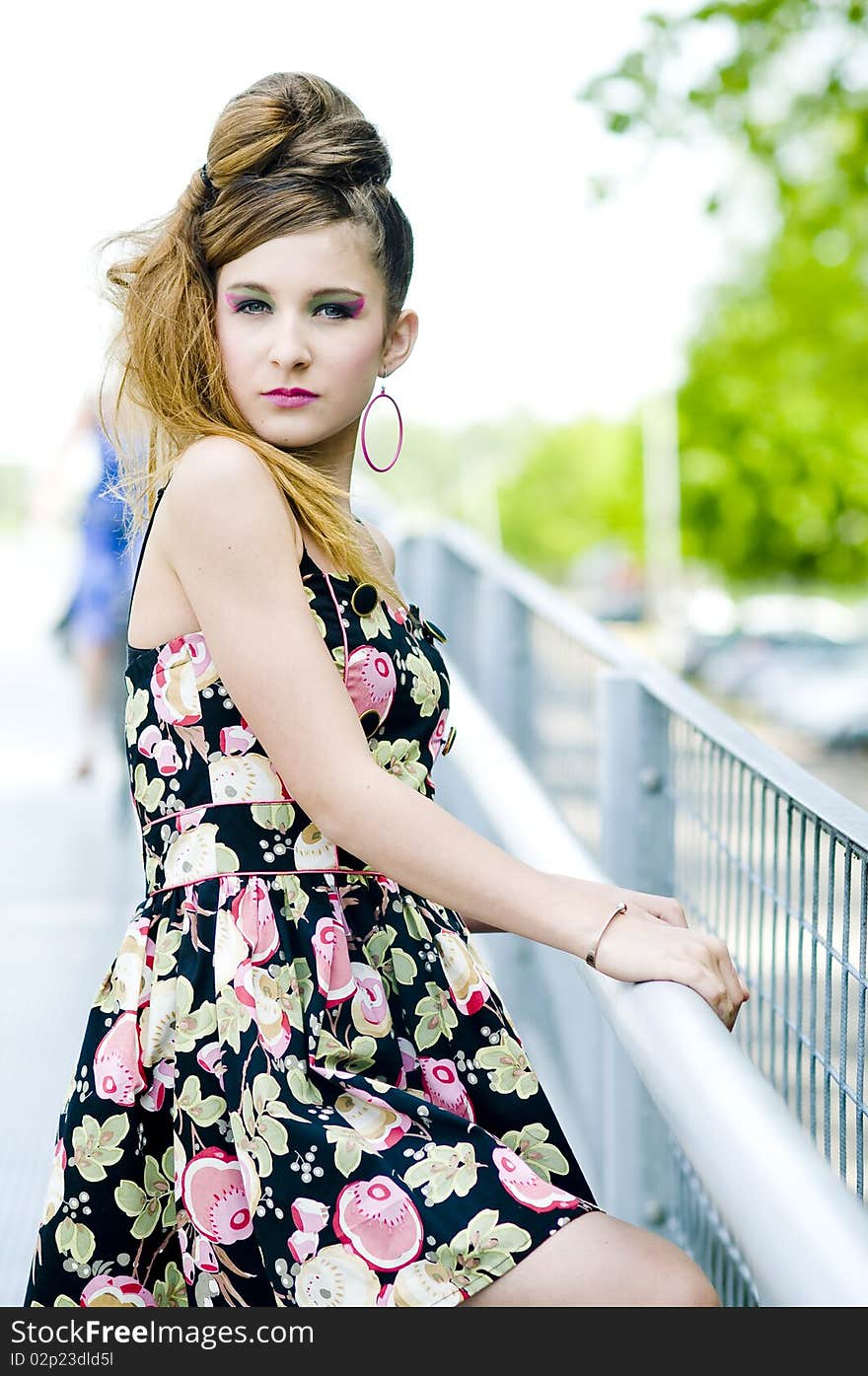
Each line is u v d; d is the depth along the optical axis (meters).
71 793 7.09
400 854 1.47
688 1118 1.21
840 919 1.76
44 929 4.91
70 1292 1.53
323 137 1.57
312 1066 1.46
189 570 1.52
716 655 26.30
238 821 1.54
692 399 42.97
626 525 58.38
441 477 72.12
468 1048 1.60
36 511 7.57
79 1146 1.53
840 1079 1.60
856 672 23.72
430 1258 1.36
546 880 1.50
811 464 32.69
